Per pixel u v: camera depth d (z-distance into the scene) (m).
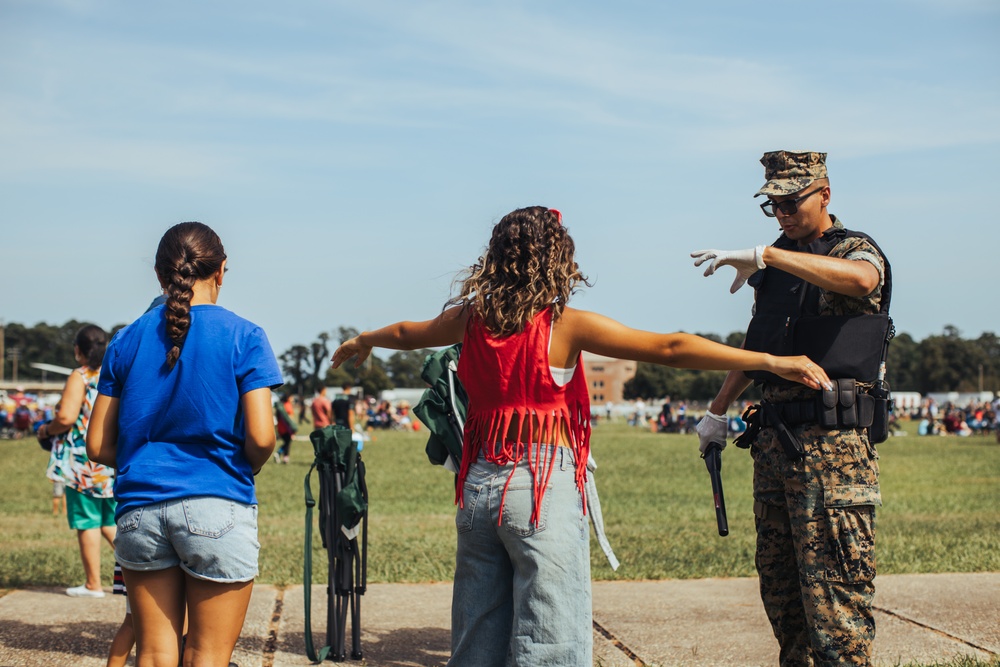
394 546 8.75
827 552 3.74
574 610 3.07
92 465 6.50
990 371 136.38
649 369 126.75
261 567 7.65
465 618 3.22
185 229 3.39
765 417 3.91
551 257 3.17
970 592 6.46
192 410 3.21
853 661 3.71
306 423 58.84
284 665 4.96
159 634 3.22
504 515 3.09
